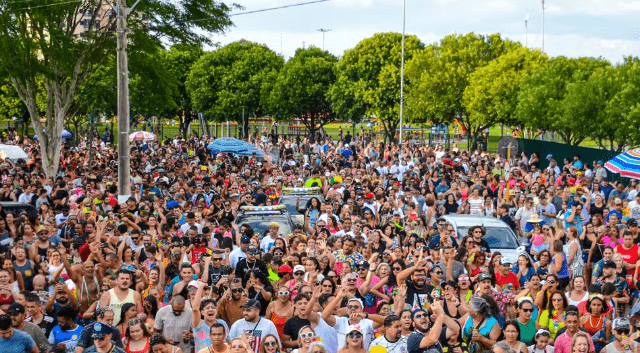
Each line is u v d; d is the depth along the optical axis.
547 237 15.65
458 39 54.69
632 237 14.10
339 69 64.56
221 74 69.94
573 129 40.22
